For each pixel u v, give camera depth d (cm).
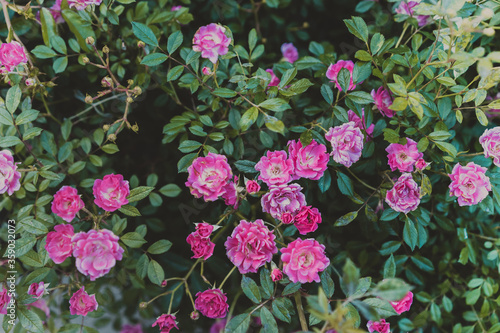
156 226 70
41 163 66
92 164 71
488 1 62
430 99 62
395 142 60
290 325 68
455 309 73
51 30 65
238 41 80
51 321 64
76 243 59
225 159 60
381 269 69
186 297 71
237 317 60
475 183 60
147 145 78
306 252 60
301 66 67
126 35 71
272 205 60
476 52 55
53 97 74
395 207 62
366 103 61
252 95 64
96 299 64
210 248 61
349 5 81
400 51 63
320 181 62
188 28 77
